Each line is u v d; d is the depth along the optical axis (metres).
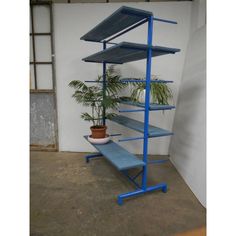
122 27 1.96
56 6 2.72
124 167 1.73
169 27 2.70
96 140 2.37
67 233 1.46
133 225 1.55
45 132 3.07
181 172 2.38
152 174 2.42
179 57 2.76
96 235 1.45
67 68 2.88
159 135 1.87
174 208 1.76
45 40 2.84
